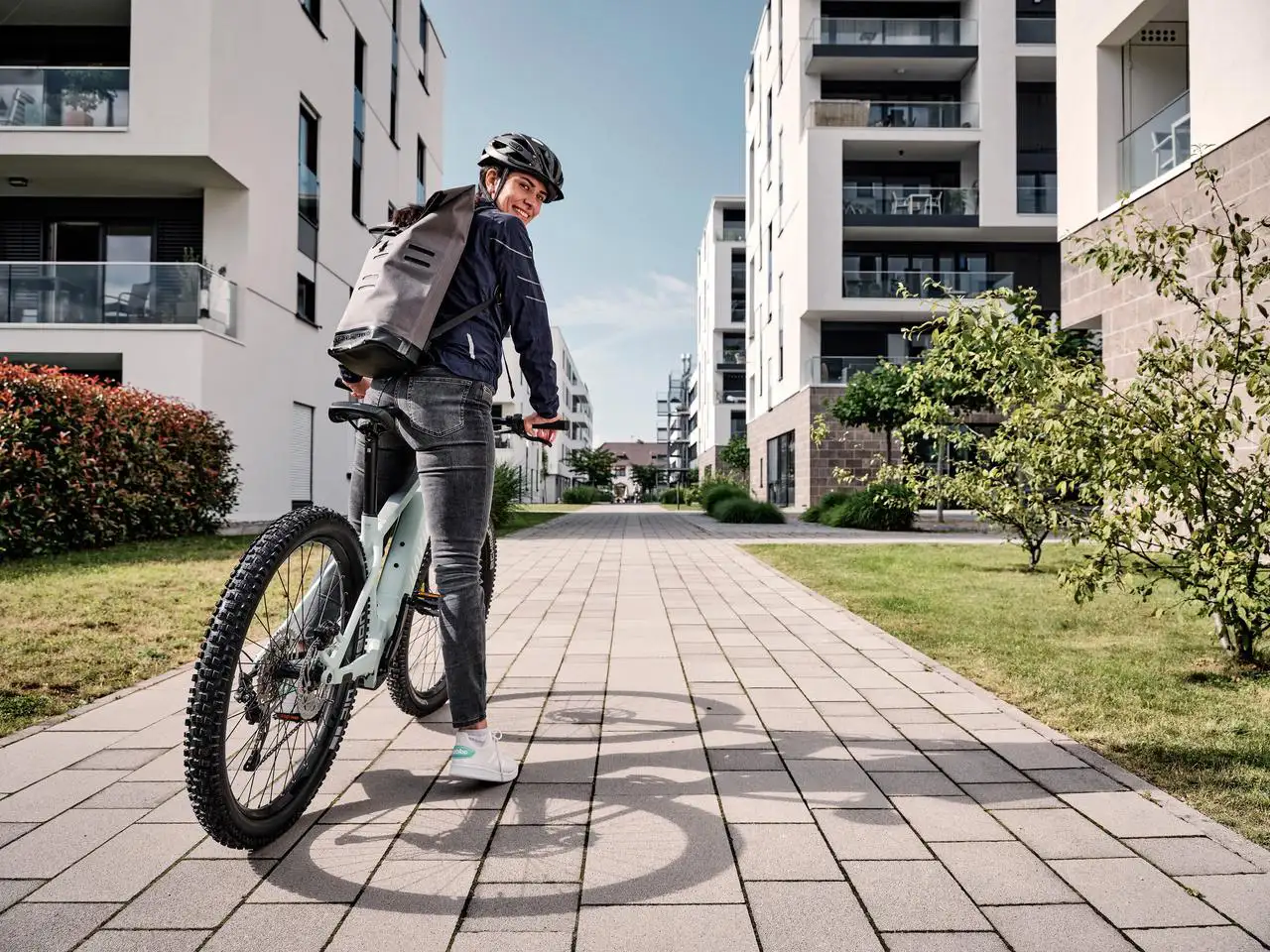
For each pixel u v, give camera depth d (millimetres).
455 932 1430
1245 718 2691
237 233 13164
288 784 1879
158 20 11961
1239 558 3164
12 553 6656
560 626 4535
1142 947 1378
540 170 2232
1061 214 10078
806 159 22547
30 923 1442
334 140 16891
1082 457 3439
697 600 5496
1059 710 2814
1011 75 22641
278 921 1459
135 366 11766
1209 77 7266
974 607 4984
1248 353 3258
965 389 6418
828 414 21984
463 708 2078
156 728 2574
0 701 2779
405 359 1892
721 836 1824
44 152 11930
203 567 6184
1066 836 1818
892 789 2098
